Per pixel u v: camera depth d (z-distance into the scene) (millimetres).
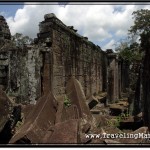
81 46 18469
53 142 6785
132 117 11883
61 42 13984
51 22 12617
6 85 12562
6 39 13688
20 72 12453
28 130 7195
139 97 12102
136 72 26406
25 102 12109
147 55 8680
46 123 8102
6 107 7387
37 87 12227
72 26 16969
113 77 22906
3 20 13797
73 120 7324
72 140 6754
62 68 14188
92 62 22172
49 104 8766
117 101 23344
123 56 27469
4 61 12680
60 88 13773
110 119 12102
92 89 22125
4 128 7227
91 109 15070
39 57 12398
